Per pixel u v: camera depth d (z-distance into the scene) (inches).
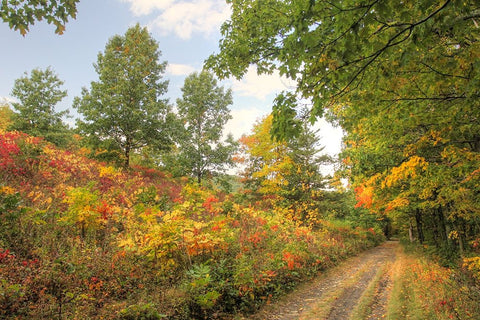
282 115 148.6
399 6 112.6
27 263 199.3
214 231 312.5
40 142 522.3
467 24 141.3
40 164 427.8
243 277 259.3
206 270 229.5
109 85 772.6
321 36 127.7
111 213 307.1
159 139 799.1
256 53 248.4
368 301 296.4
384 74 161.9
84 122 714.2
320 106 144.9
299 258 403.5
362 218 1147.3
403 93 203.9
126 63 802.8
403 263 563.5
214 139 901.8
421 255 636.1
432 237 990.4
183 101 936.3
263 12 226.8
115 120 725.9
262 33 233.3
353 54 128.0
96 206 290.5
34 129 914.7
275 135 155.6
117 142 753.6
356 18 114.1
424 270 408.5
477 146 260.2
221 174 881.5
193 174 849.5
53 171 437.1
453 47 197.0
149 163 905.5
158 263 245.4
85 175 484.7
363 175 398.9
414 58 168.4
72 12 153.4
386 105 215.3
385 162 366.0
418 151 290.4
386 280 410.3
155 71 878.4
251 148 879.7
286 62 152.7
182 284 230.2
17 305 159.0
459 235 506.6
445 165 267.0
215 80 958.4
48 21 152.6
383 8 108.3
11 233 226.8
